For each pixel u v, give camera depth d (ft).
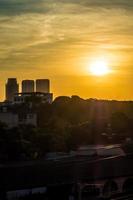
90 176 527.81
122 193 531.50
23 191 475.31
